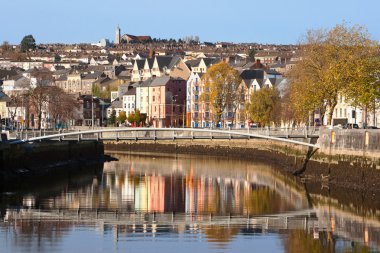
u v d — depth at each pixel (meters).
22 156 143.25
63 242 81.62
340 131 129.00
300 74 152.25
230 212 100.31
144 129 138.25
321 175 134.50
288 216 96.88
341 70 140.25
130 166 168.75
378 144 115.94
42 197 113.44
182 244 80.88
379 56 144.75
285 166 158.50
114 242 81.69
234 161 183.25
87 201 109.62
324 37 154.00
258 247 79.69
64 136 147.50
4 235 84.88
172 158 195.62
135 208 103.62
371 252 77.69
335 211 100.50
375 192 115.88
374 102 146.25
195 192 120.12
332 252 77.75
